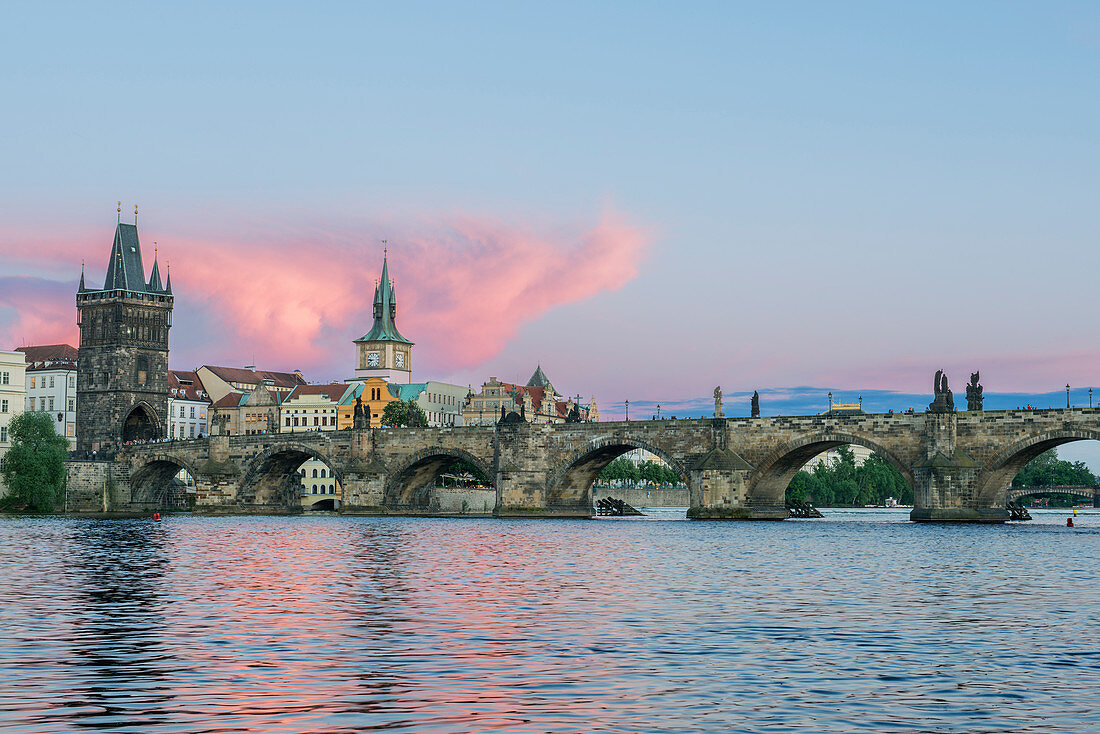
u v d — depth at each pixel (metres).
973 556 104.69
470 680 41.41
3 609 60.19
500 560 98.06
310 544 122.81
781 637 51.41
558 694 39.12
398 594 68.62
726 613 59.66
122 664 44.16
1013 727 35.44
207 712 36.44
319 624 54.84
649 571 86.31
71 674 42.22
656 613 59.47
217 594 68.31
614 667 43.94
